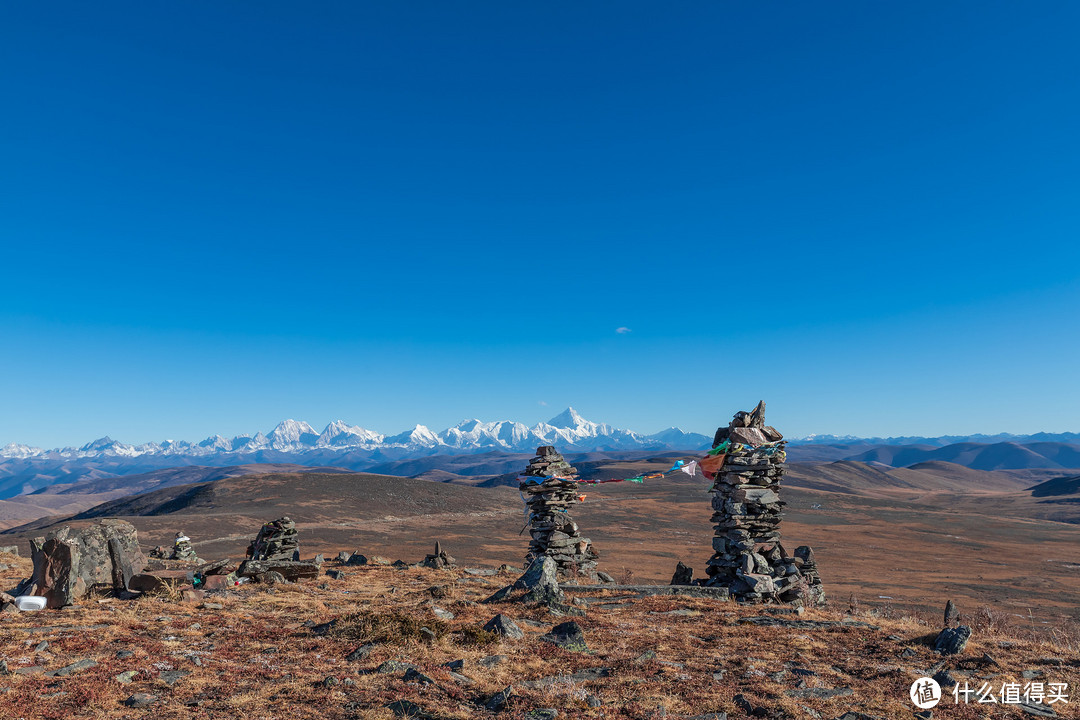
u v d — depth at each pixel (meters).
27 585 17.31
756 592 20.77
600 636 15.00
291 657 12.41
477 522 167.12
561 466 31.02
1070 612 69.75
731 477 22.64
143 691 10.02
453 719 9.36
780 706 10.37
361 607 18.19
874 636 15.76
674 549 122.25
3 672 10.45
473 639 13.68
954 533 165.00
